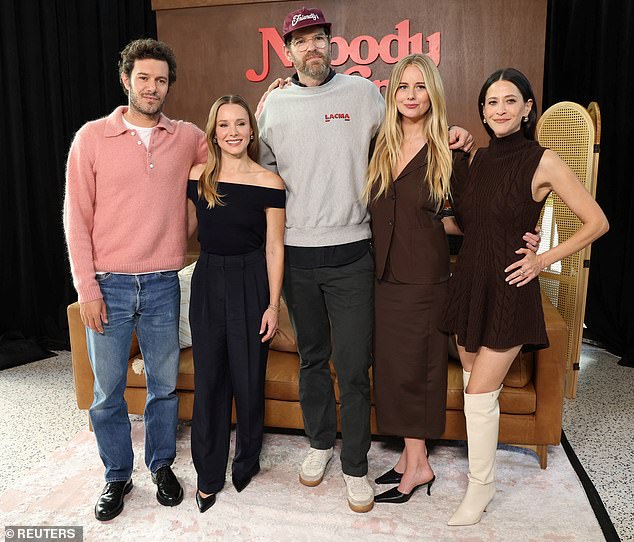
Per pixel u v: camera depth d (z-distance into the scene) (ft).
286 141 7.34
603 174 13.58
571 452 9.04
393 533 7.18
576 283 10.79
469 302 7.04
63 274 14.48
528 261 6.64
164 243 7.31
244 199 7.27
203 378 7.51
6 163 13.44
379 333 7.67
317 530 7.25
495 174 6.82
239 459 7.98
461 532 7.18
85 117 14.23
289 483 8.25
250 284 7.47
